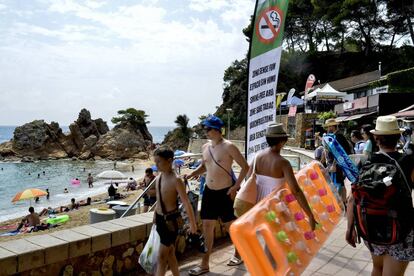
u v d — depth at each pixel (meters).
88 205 28.72
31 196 26.34
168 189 4.42
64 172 65.12
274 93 6.53
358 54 69.31
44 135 94.25
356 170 6.77
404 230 3.28
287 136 4.65
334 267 5.39
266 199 4.02
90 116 103.69
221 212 5.32
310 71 70.19
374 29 68.69
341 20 66.62
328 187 6.28
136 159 89.75
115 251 5.07
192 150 59.81
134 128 101.25
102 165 78.44
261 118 6.62
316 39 75.62
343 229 7.34
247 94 6.74
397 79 38.34
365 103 33.34
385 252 3.43
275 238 3.72
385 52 67.75
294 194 4.40
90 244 4.69
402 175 3.33
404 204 3.31
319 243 4.92
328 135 7.42
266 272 3.31
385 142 3.55
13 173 63.88
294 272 3.81
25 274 4.11
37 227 19.31
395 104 30.84
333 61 70.12
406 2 63.06
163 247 4.44
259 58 6.61
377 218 3.32
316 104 45.81
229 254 6.06
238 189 5.34
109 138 93.81
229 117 64.19
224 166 5.34
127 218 5.70
